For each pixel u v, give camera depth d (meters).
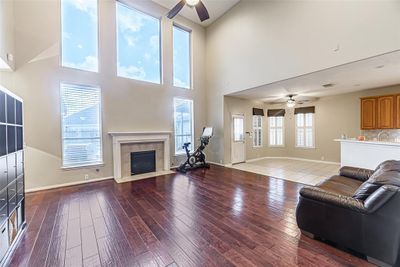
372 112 5.49
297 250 1.84
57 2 3.84
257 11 4.91
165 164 5.43
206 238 2.06
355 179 2.83
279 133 8.00
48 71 3.75
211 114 6.54
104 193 3.52
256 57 4.98
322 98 6.83
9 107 1.92
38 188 3.67
